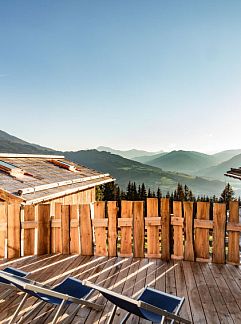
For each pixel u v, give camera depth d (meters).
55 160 17.00
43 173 12.98
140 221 6.49
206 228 6.19
